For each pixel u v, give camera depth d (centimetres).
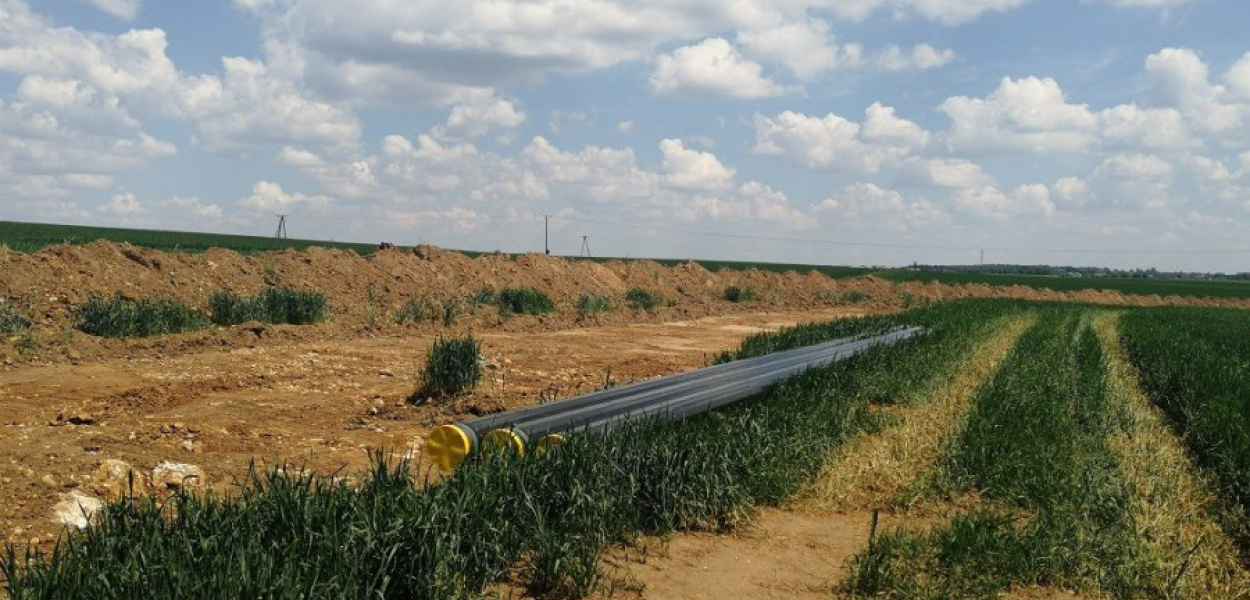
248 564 400
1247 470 771
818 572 558
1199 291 8900
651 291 3431
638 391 938
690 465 659
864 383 1152
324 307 1783
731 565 565
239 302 1661
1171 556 579
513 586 508
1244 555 616
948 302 3941
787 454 774
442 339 1109
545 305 2394
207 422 870
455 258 2761
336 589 407
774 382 1099
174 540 427
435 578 450
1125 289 8769
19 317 1292
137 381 1058
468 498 513
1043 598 532
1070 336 2341
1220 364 1542
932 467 801
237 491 639
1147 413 1124
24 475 616
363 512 464
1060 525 618
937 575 548
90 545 422
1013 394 1142
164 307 1501
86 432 781
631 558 565
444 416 971
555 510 584
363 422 922
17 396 926
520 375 1282
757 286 4491
